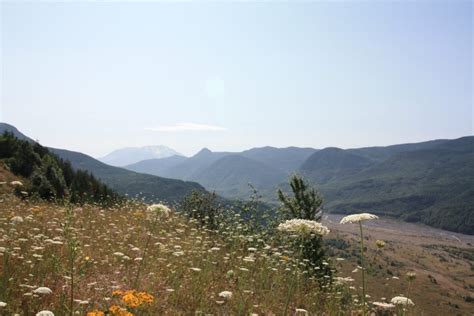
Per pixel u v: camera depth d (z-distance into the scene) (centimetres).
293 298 1143
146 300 685
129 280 1045
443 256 13088
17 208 1914
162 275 1151
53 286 909
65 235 694
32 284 895
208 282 1134
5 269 849
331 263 1534
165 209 955
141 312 732
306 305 1112
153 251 1388
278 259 1442
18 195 2598
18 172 3006
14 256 1028
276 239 1703
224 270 1334
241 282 1142
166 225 1927
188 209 2369
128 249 1369
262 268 1281
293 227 733
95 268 1071
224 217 2133
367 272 1046
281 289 1186
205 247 1559
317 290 1273
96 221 1856
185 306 952
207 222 2142
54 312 753
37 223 1573
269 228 1825
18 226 1445
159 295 980
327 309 1098
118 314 612
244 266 1362
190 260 1335
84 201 2706
